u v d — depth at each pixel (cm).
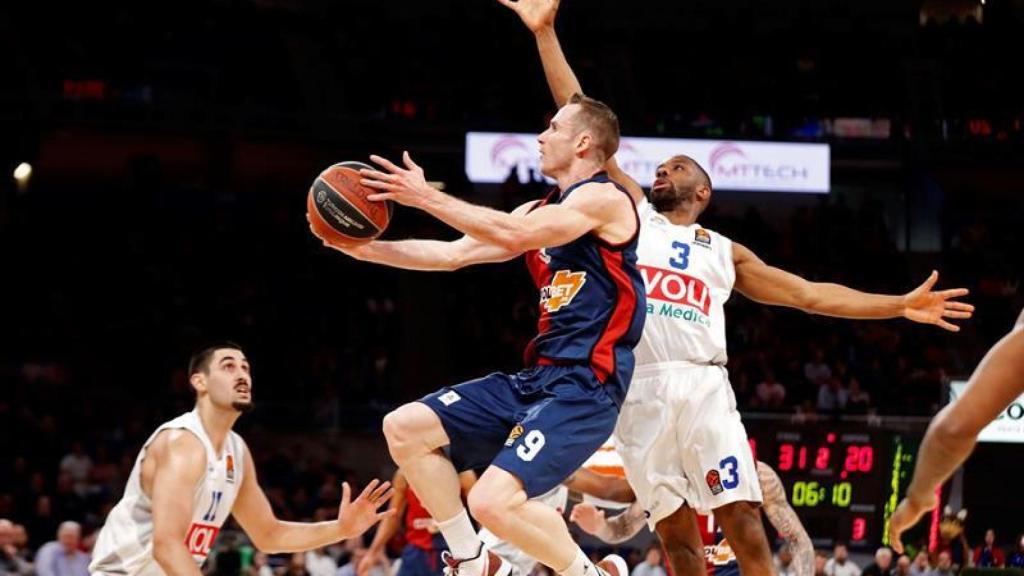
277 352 1912
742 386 1714
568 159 488
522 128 2192
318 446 1430
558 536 462
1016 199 2172
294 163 2195
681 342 546
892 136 2184
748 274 575
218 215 2139
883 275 2044
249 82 2262
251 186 2178
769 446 1168
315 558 1151
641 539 1254
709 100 2300
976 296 1981
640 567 1129
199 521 572
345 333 1959
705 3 2400
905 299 559
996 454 940
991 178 2177
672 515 554
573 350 470
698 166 577
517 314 1998
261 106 2236
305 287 2050
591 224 464
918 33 2281
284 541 600
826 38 2327
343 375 1858
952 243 2170
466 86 2294
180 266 2038
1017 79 2228
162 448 562
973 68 2250
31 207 2070
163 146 2156
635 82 2333
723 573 647
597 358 468
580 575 470
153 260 2033
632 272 477
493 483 450
